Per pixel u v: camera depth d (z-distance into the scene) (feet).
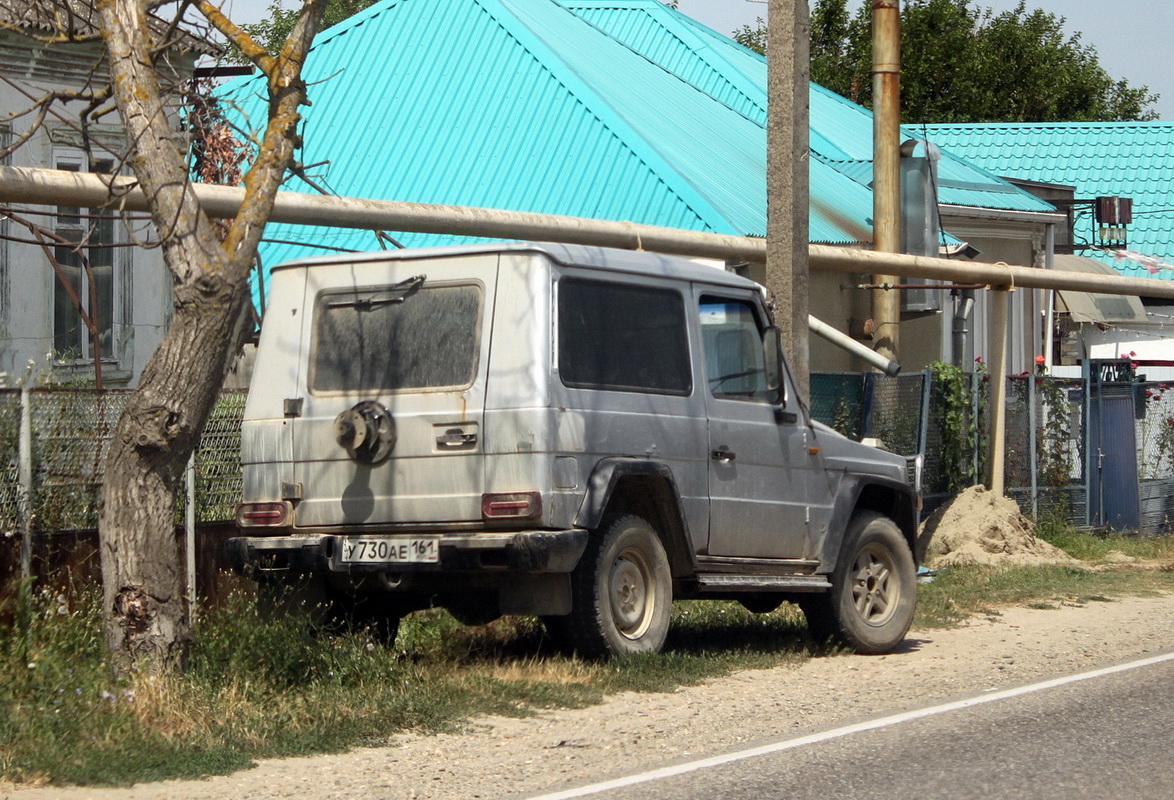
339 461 47.57
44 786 33.32
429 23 120.57
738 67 141.69
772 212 67.00
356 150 110.83
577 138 105.81
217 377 41.75
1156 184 224.94
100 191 52.49
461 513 45.70
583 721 41.91
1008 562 86.12
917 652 56.54
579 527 45.88
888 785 33.96
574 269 47.03
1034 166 230.89
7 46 84.84
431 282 47.32
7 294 85.61
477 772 35.68
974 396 94.58
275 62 43.47
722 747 38.63
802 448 54.90
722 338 52.85
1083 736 39.47
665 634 49.96
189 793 33.27
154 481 41.34
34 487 48.01
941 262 87.86
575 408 46.14
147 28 43.19
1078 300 169.89
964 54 293.02
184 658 41.93
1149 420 111.75
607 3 151.53
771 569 53.72
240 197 56.24
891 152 93.81
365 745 38.50
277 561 47.50
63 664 41.45
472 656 51.85
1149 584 79.36
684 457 50.08
